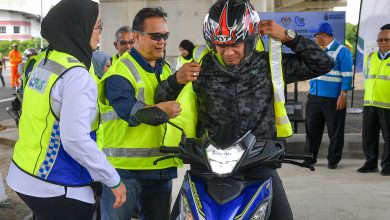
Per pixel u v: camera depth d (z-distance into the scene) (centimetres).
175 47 1970
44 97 346
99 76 734
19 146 363
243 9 411
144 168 471
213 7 422
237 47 416
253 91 435
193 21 1958
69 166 353
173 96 451
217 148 378
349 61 942
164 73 497
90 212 366
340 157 975
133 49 473
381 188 843
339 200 775
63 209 356
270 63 436
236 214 362
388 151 923
